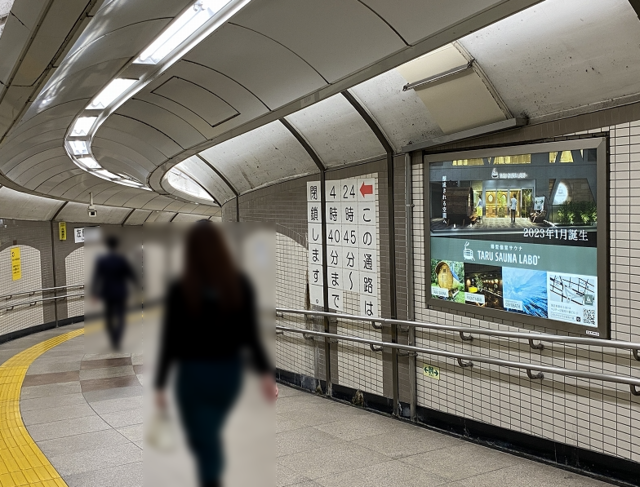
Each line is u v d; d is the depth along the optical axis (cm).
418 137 532
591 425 396
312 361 729
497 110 438
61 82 442
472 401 493
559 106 404
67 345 1148
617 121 370
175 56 461
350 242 644
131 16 331
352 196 636
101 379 789
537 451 435
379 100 529
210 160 933
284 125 668
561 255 408
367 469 404
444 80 448
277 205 809
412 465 412
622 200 370
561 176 405
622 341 354
